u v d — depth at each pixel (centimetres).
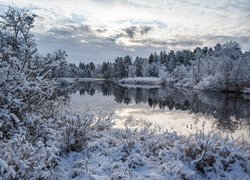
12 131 621
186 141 699
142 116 1688
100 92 4019
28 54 702
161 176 544
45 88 776
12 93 645
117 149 674
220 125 1479
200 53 7662
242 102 2983
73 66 10419
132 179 538
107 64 12081
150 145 713
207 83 5200
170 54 11631
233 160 640
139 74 10381
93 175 536
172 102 2756
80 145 702
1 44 728
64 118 756
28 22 731
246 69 5019
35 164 461
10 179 413
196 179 565
